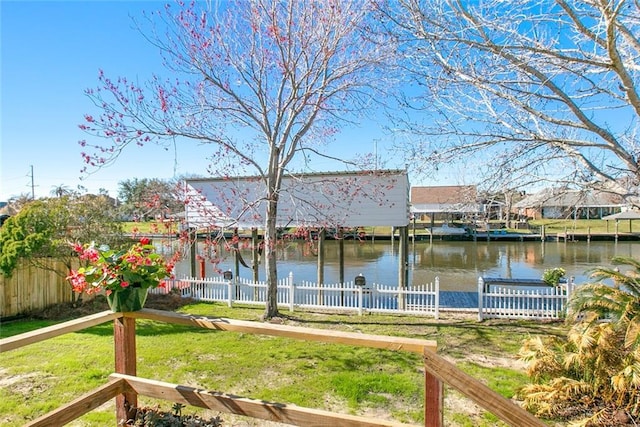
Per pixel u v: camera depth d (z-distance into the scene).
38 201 9.89
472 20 4.11
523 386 4.65
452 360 6.00
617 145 4.21
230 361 5.76
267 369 5.45
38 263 9.31
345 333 2.00
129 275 2.51
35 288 9.48
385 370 5.42
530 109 4.46
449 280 17.11
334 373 5.29
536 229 35.91
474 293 12.38
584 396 4.31
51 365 5.53
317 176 11.10
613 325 4.56
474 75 4.39
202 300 10.90
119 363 2.60
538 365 4.78
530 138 4.67
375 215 11.04
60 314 9.42
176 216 9.38
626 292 5.05
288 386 4.86
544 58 4.09
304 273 19.03
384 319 8.81
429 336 7.46
